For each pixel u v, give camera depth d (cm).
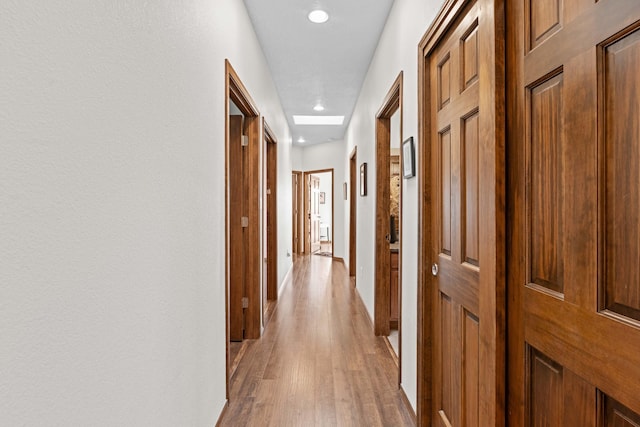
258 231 317
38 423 67
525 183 105
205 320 166
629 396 69
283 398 217
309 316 382
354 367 260
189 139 145
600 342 76
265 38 303
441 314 167
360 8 258
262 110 329
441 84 165
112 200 90
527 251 104
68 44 74
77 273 77
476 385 130
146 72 107
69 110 74
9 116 61
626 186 70
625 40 70
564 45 87
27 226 65
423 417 180
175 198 130
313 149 826
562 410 89
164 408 120
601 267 76
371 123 355
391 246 350
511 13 110
